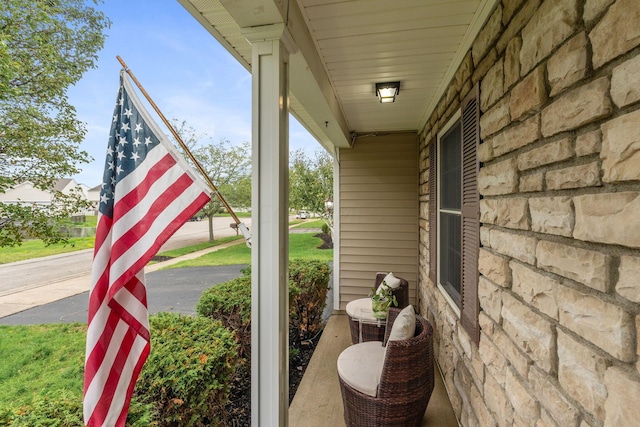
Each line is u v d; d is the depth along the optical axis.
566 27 0.94
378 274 3.88
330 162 12.16
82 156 5.27
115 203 1.48
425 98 3.07
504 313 1.38
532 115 1.16
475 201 1.80
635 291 0.69
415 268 4.59
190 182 1.51
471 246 1.87
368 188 4.70
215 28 1.68
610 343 0.75
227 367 2.13
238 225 1.52
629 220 0.70
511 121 1.33
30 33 4.50
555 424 0.98
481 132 1.72
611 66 0.76
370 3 1.58
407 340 1.90
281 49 1.45
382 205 4.66
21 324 4.85
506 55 1.39
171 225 1.45
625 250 0.72
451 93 2.48
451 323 2.45
